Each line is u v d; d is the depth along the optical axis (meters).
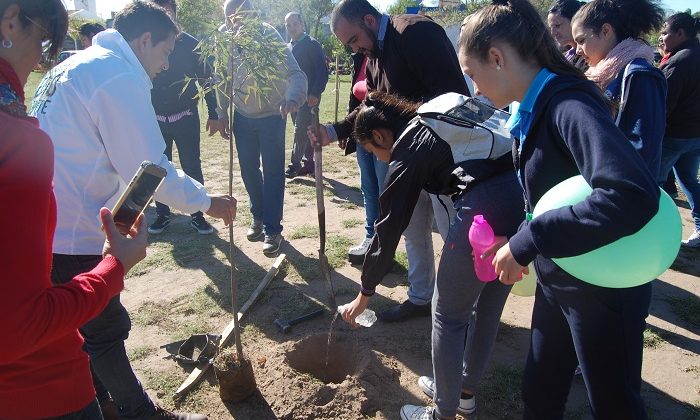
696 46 4.11
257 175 4.68
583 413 2.64
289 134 9.88
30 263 1.09
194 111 4.78
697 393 2.79
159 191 2.12
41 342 1.13
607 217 1.23
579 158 1.35
